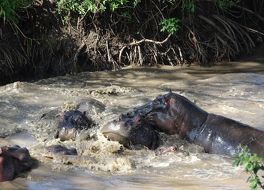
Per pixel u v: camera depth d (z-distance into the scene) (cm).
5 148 1581
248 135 1767
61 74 3052
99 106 2133
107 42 3117
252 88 2491
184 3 3052
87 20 3128
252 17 3519
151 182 1527
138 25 3123
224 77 2705
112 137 1809
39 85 2556
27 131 1936
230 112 2127
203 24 3225
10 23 2970
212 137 1803
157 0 3105
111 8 2952
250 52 3309
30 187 1499
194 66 3095
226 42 3206
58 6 3059
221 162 1678
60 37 3111
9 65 2984
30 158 1633
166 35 3141
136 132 1802
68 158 1673
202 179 1543
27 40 3070
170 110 1867
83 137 1853
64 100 2275
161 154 1744
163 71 2966
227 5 3209
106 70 3067
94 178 1559
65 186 1502
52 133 1919
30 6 3045
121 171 1612
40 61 3088
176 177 1562
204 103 2231
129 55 3131
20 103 2220
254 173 1232
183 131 1853
